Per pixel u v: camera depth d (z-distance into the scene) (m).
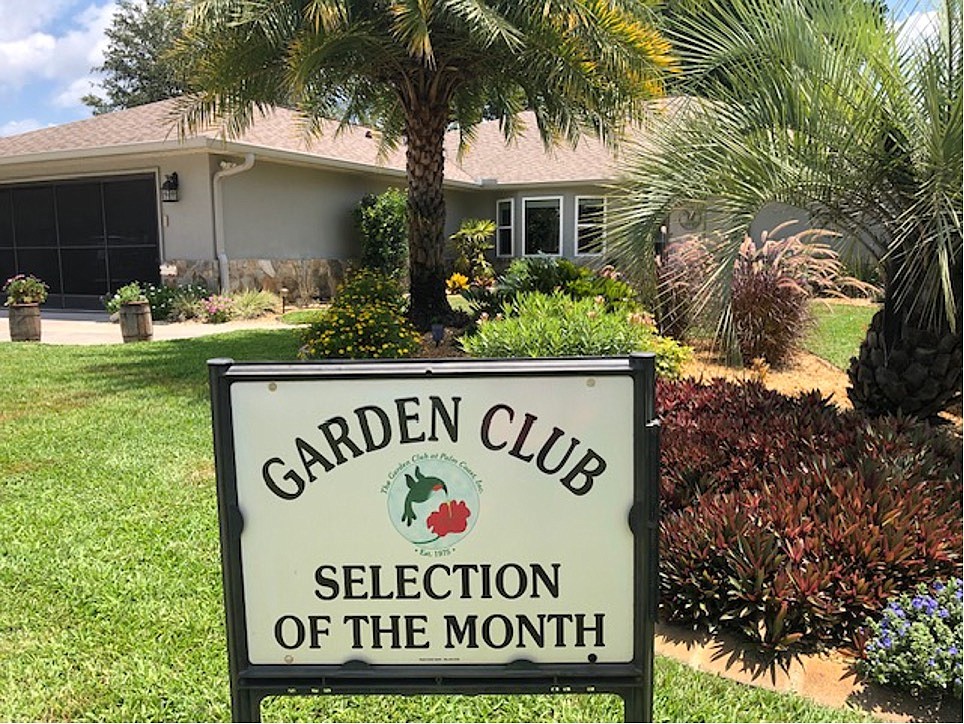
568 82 8.00
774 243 8.20
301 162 14.51
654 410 1.53
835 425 4.29
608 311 8.13
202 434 5.50
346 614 1.60
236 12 7.64
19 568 3.31
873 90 4.51
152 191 14.04
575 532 1.56
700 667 2.66
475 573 1.58
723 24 4.78
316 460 1.56
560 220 18.36
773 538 2.93
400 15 7.16
